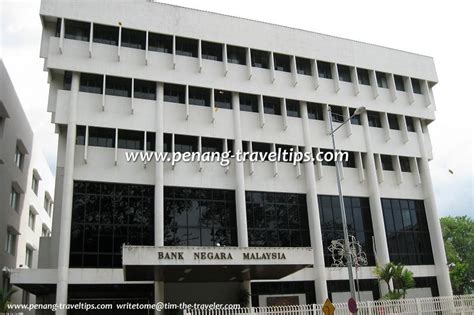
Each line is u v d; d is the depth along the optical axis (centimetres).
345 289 3353
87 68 3042
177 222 3036
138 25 3234
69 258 2722
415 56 4200
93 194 2905
